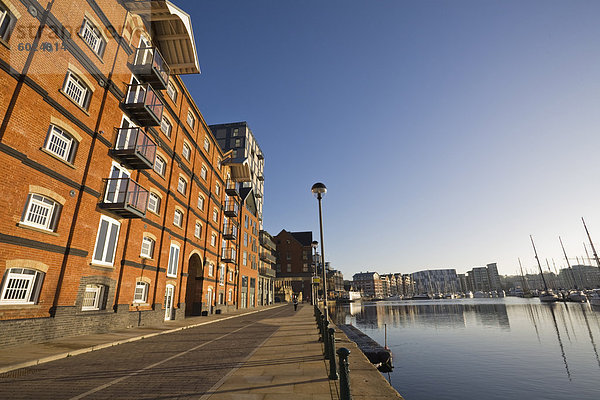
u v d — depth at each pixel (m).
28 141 10.23
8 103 9.61
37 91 10.59
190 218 23.86
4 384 6.01
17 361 7.56
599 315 54.19
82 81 12.92
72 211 12.17
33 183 10.45
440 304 116.44
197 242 25.58
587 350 25.19
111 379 6.49
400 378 17.61
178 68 20.14
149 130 17.52
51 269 11.10
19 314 9.85
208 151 29.00
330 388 5.75
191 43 19.17
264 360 8.48
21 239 9.95
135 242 16.38
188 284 26.80
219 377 6.64
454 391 15.10
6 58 9.52
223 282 33.69
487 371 19.06
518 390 15.22
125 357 8.98
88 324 12.64
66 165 11.89
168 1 16.58
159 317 18.31
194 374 6.92
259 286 56.03
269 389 5.69
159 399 5.20
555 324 42.84
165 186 19.75
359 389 5.73
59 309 11.17
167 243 19.66
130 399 5.20
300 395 5.31
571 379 17.06
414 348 27.28
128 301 15.59
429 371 19.20
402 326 44.69
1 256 9.31
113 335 12.78
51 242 11.12
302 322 21.31
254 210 51.59
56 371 7.17
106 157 14.15
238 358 8.80
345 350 4.34
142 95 16.89
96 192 13.40
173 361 8.41
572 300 106.19
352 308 91.25
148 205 18.02
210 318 23.64
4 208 9.41
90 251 13.08
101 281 13.73
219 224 32.66
